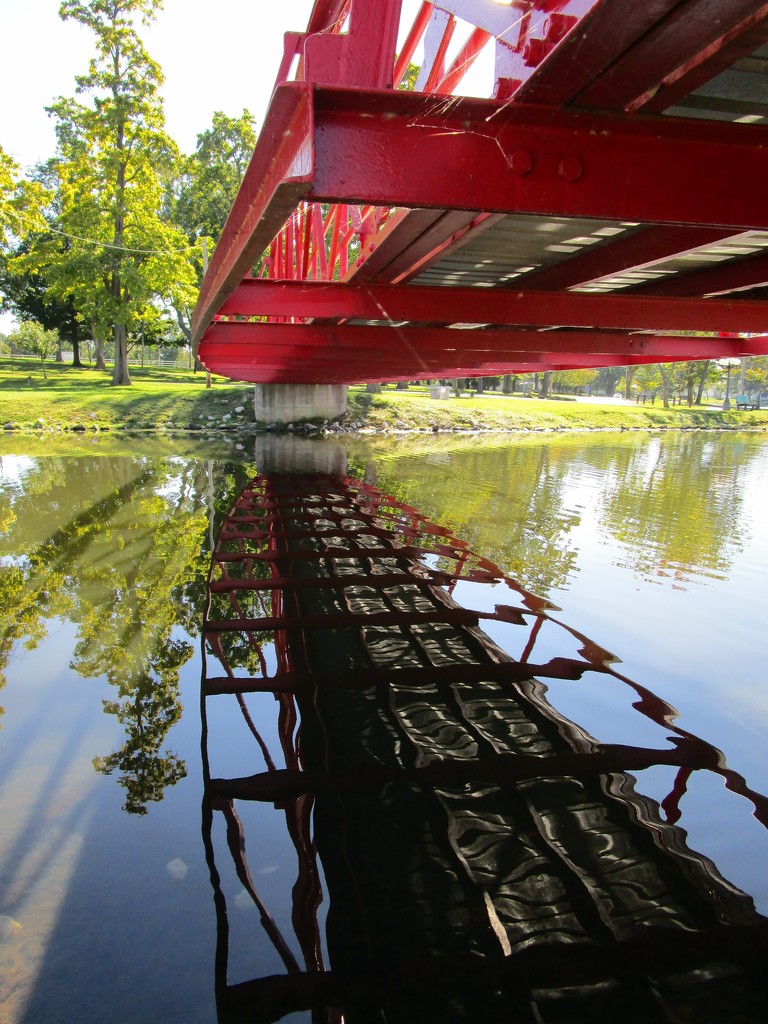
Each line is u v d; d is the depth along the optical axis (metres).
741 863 3.23
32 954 2.69
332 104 2.94
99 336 40.44
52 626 6.40
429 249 6.77
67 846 3.32
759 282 6.93
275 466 18.47
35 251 35.34
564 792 3.81
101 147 34.47
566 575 8.40
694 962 2.66
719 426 45.66
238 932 2.80
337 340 11.18
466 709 4.82
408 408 34.84
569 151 3.18
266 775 3.95
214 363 15.72
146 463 18.69
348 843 3.36
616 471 18.42
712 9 2.31
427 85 5.24
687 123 3.26
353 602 7.25
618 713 4.79
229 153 44.03
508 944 2.74
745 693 5.14
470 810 3.64
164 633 6.27
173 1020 2.40
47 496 13.45
